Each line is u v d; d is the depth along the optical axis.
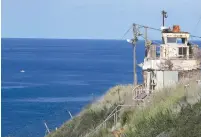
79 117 77.56
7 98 184.38
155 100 60.12
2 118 136.00
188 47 76.00
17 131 115.94
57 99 180.50
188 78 70.94
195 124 42.84
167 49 76.12
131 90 78.69
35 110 152.38
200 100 48.00
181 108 48.09
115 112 65.38
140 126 50.00
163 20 80.38
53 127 118.44
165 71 73.38
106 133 61.03
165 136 43.56
